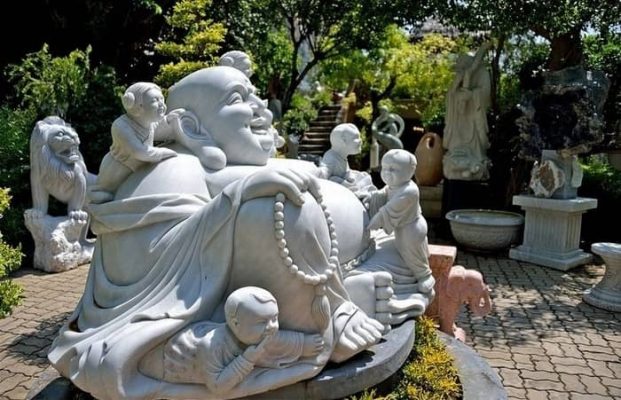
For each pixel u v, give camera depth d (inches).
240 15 342.6
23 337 150.1
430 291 107.0
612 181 309.4
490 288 214.1
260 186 76.7
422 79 456.8
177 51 207.2
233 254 77.5
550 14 252.1
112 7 333.7
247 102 103.0
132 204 83.8
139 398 70.3
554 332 166.2
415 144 522.9
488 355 147.6
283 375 74.2
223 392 70.7
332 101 593.0
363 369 82.0
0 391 119.0
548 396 123.8
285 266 75.9
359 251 101.3
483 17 265.3
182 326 73.7
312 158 284.2
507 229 263.1
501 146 323.3
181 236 80.7
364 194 109.3
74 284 203.8
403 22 290.4
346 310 84.3
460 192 311.9
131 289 81.2
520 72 339.0
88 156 291.6
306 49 590.9
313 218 78.5
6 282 153.1
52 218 226.1
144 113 85.6
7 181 261.4
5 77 340.8
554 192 251.4
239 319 69.9
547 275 234.5
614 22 271.9
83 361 72.2
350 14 360.2
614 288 191.2
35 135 223.0
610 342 158.1
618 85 308.2
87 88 290.5
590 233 310.2
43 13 336.2
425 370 96.6
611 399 122.6
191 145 95.6
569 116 250.2
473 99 304.2
